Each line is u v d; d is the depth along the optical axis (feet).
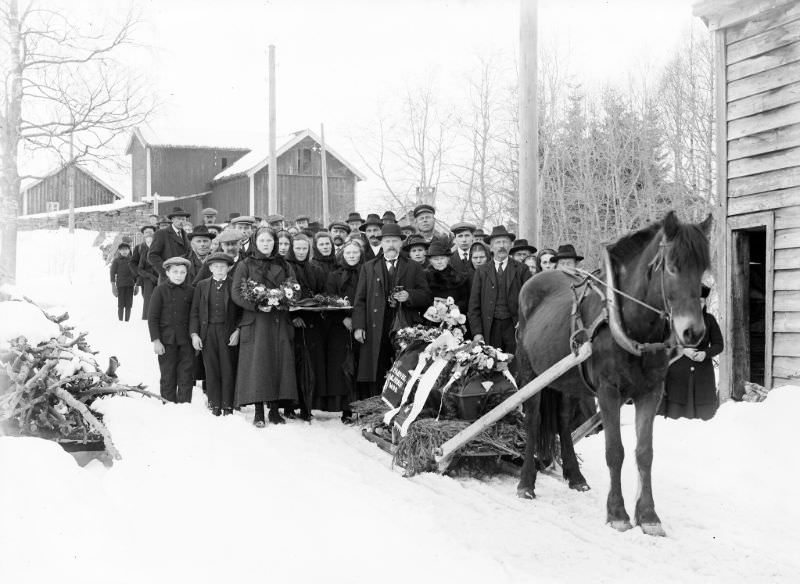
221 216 177.06
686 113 104.47
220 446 24.79
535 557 18.11
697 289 18.12
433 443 24.71
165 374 34.19
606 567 17.52
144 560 16.39
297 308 33.04
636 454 20.31
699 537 19.49
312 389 34.35
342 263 36.22
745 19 35.63
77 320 59.52
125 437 23.03
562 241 104.06
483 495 23.26
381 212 142.82
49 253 120.26
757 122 35.35
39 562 15.17
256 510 20.26
